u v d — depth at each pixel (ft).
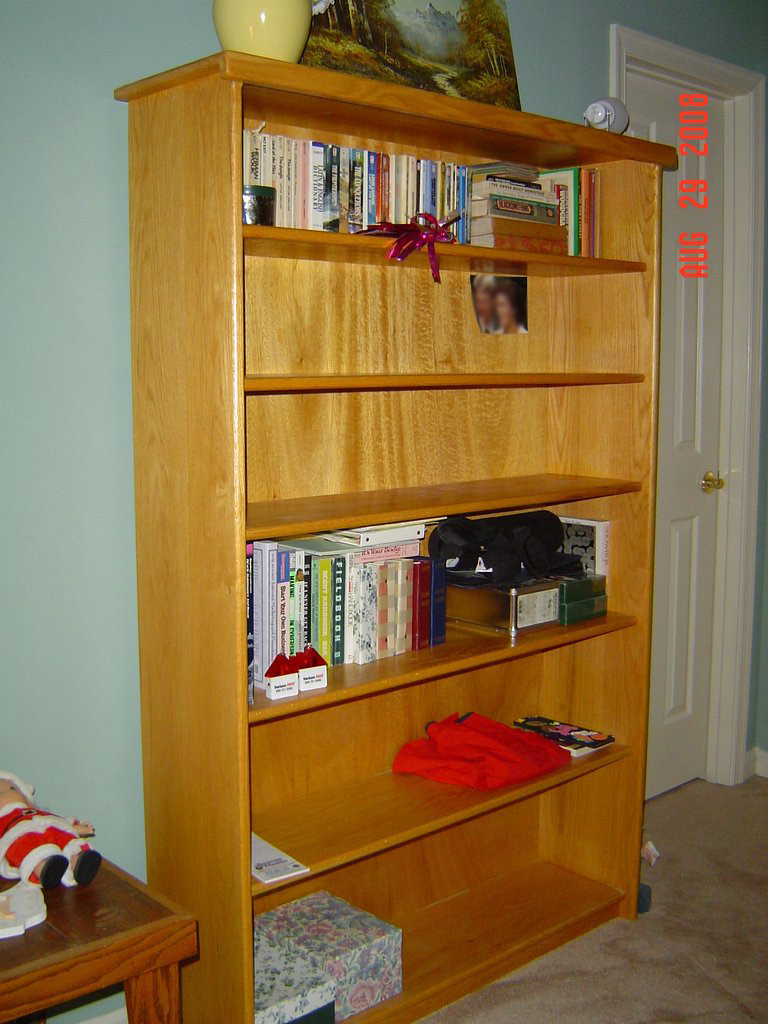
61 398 5.60
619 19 8.52
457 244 6.13
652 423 7.50
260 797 6.51
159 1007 4.76
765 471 10.67
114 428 5.83
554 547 7.73
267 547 5.74
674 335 9.71
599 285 7.72
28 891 4.77
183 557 5.49
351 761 7.00
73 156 5.49
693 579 10.31
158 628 5.77
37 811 5.12
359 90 5.28
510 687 8.14
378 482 7.02
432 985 6.55
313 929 6.36
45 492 5.61
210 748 5.45
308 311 6.42
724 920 7.83
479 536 7.24
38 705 5.73
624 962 7.23
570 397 7.99
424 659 6.41
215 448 5.15
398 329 6.98
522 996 6.79
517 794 6.83
